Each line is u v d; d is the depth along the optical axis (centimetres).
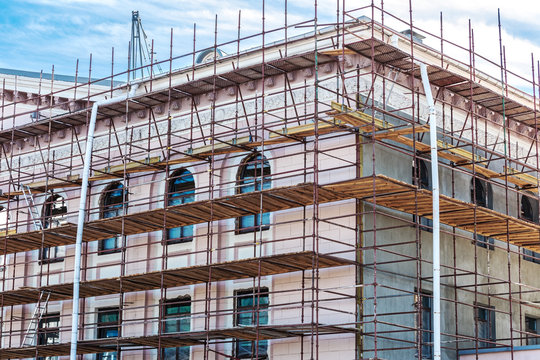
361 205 4128
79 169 5078
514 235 4712
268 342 4266
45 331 4928
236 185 4494
